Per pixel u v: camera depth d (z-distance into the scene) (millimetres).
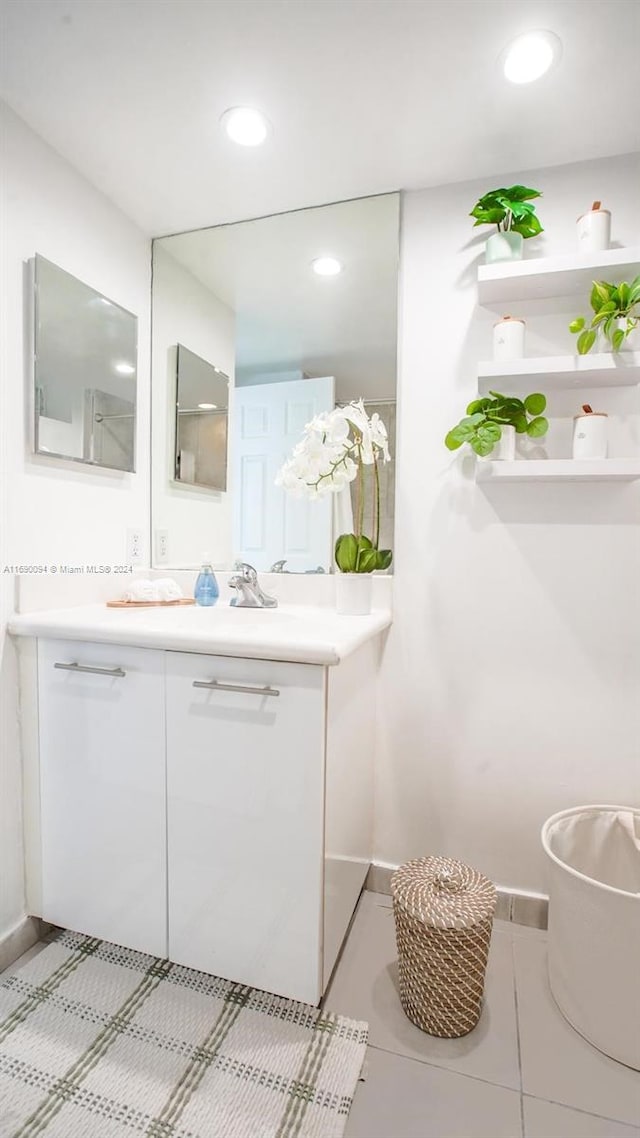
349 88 1192
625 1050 1077
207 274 1771
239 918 1165
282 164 1445
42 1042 1100
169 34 1076
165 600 1645
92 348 1553
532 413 1385
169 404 1866
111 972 1289
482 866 1550
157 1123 953
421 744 1586
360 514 1620
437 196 1532
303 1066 1057
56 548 1466
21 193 1317
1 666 1308
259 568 1746
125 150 1402
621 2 994
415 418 1565
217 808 1168
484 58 1112
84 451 1530
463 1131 953
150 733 1220
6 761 1323
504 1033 1147
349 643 1101
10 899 1335
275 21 1044
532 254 1442
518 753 1508
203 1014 1171
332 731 1134
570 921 1168
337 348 1646
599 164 1399
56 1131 939
